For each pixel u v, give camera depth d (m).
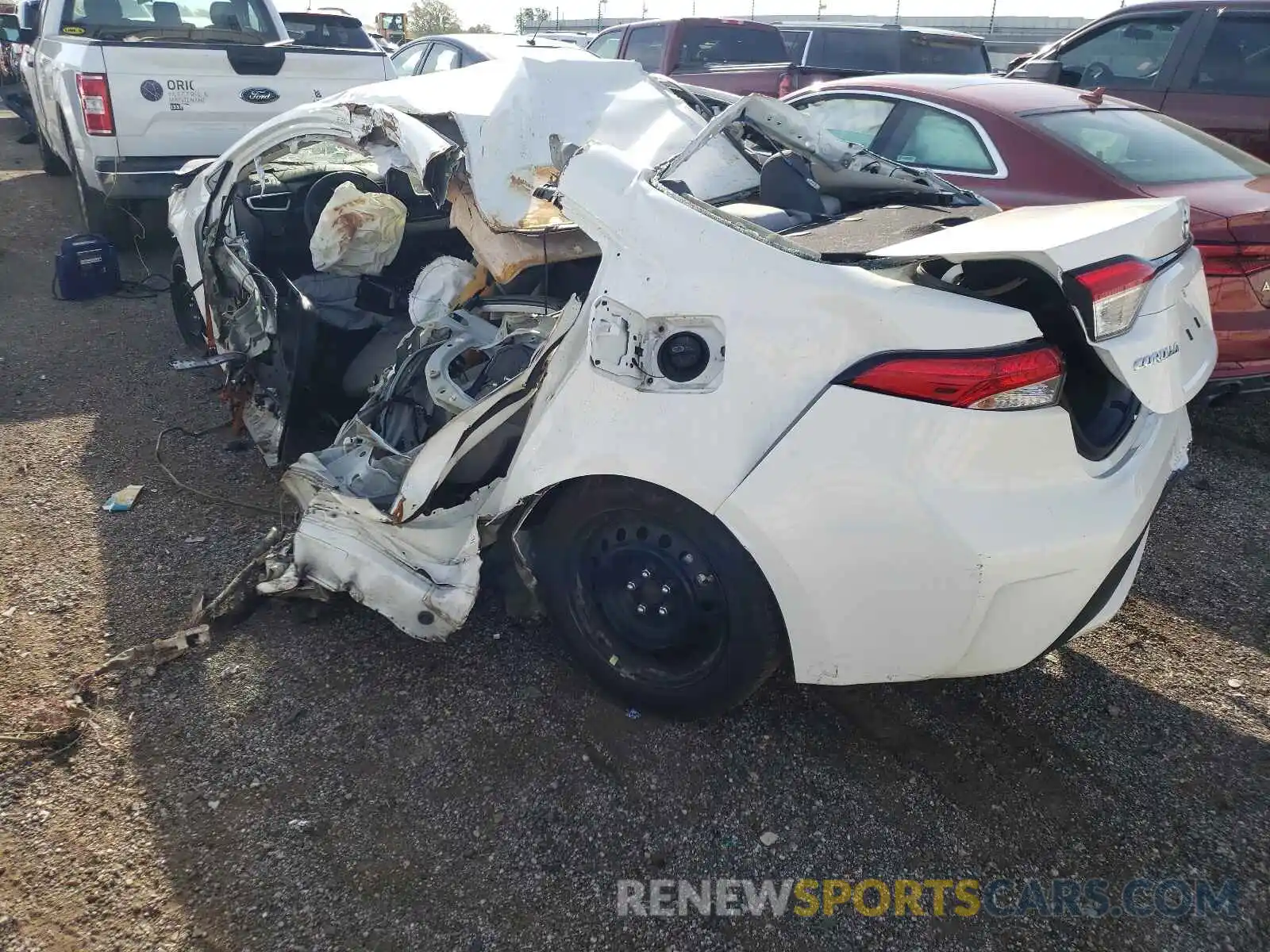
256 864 2.04
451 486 2.74
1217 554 3.46
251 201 4.07
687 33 9.66
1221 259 3.72
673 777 2.32
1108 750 2.47
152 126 6.18
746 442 2.03
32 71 8.55
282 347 3.36
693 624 2.32
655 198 2.20
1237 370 3.86
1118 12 6.42
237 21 7.36
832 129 5.32
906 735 2.49
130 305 5.97
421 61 8.92
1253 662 2.84
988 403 1.85
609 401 2.21
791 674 2.71
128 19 7.09
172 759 2.31
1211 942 1.94
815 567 2.02
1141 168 4.28
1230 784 2.36
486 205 2.73
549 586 2.54
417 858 2.07
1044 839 2.18
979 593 1.92
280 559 2.87
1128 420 2.24
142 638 2.74
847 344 1.92
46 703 2.47
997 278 2.10
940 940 1.93
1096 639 2.94
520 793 2.26
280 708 2.50
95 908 1.92
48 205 8.60
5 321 5.57
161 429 4.15
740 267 2.04
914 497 1.90
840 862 2.11
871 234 2.34
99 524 3.34
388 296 3.58
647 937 1.92
